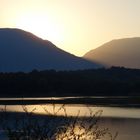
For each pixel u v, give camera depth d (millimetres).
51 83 185125
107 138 36438
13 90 174000
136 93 187375
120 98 151625
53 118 14617
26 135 13461
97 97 162000
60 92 182500
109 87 194625
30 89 176750
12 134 13445
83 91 189250
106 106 109875
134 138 46312
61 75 196875
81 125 15109
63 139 14141
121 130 53656
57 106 90812
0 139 25594
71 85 190000
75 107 95250
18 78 180750
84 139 15047
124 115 80750
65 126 14297
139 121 68375
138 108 105562
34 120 13922
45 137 13484
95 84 195750
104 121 64500
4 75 179750
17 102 109438
